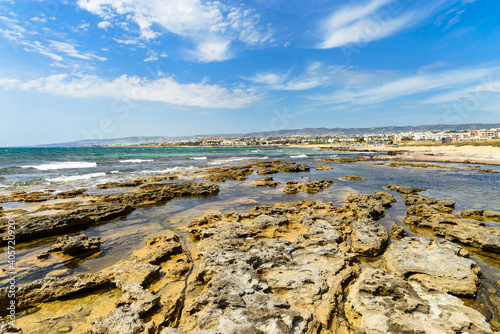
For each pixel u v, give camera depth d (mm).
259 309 6309
